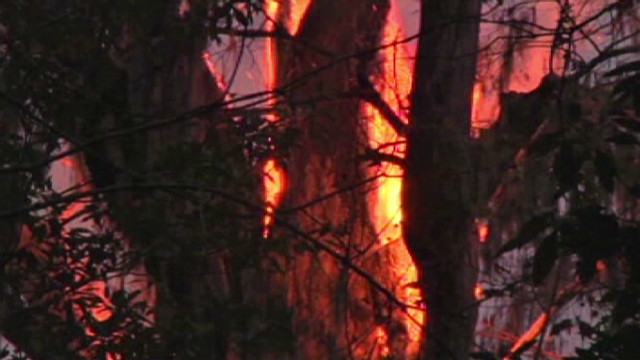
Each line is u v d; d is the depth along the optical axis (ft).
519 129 78.43
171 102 107.55
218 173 84.64
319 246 62.03
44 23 87.81
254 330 90.38
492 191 99.81
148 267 87.15
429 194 101.81
